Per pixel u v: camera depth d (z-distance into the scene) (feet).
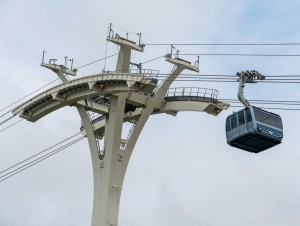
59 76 196.24
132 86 171.63
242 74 164.25
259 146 167.73
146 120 185.68
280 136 164.14
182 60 179.83
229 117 169.48
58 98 188.44
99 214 184.24
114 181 185.57
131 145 187.93
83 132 205.98
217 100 177.27
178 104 182.60
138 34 184.44
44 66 196.13
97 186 187.42
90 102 192.13
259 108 163.32
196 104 178.70
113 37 182.29
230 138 168.25
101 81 177.68
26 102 195.72
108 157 186.60
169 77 181.16
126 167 187.73
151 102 183.83
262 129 161.17
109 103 195.31
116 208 184.85
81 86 183.52
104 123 200.85
